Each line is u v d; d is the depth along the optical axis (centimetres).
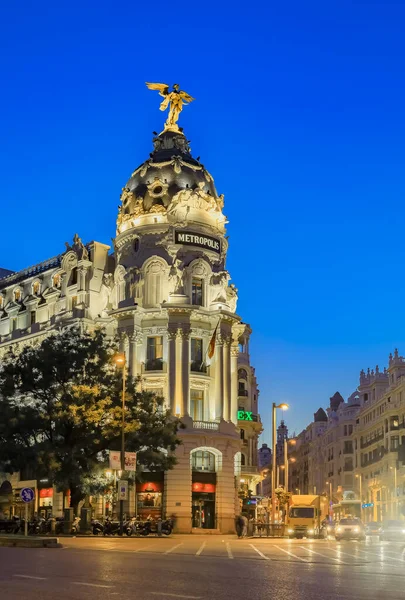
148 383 8500
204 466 8462
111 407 6506
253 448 12312
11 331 10150
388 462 13462
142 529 6644
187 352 8475
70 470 6206
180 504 8075
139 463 6631
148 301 8725
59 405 6359
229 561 2991
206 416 8600
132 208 9088
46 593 1712
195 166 9294
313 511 7825
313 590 1923
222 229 9156
